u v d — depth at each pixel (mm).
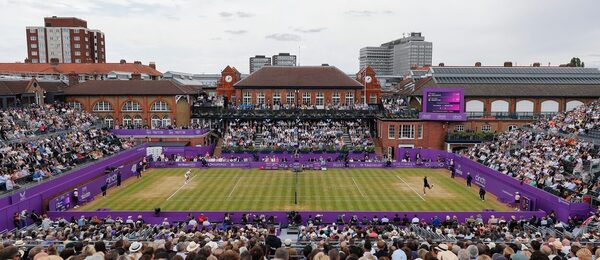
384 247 14359
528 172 43469
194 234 23375
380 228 28969
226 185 50688
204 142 72562
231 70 87375
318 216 34562
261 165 62062
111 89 76062
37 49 142625
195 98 85188
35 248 12109
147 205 41906
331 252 11008
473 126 71875
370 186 50406
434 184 51938
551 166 43844
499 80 81562
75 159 48125
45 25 142875
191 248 14344
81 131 59938
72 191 41656
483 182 49938
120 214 35656
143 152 62438
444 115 69188
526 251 12945
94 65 102750
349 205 41938
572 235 27406
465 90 74875
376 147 72438
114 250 11758
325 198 44562
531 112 73875
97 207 41438
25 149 45062
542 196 38250
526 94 73688
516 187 42625
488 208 41406
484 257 10781
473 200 44406
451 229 27938
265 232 25344
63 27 142500
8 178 36500
